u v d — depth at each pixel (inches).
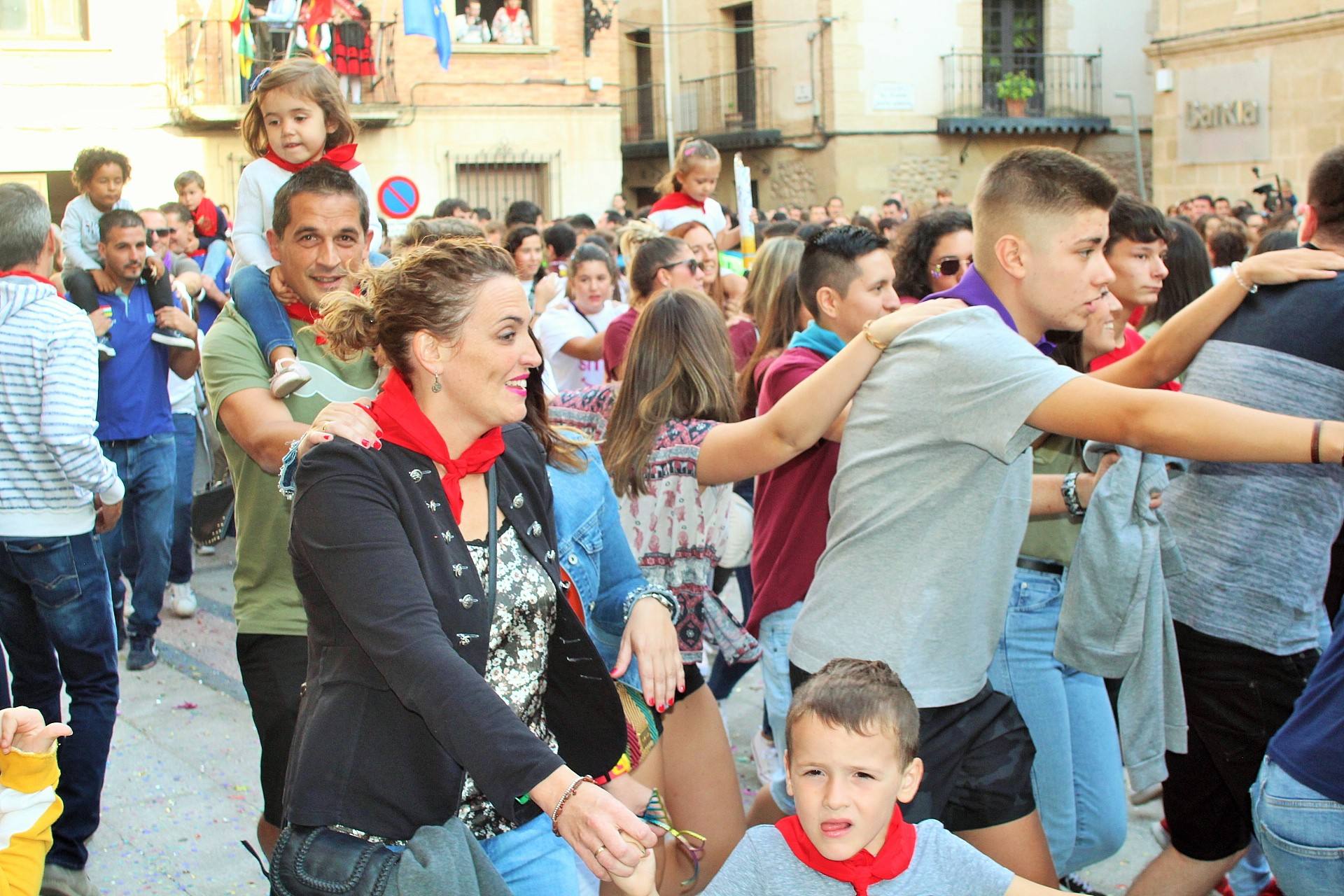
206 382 126.1
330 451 84.0
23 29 614.9
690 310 131.3
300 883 82.1
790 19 847.7
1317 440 87.4
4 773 99.3
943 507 106.8
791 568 138.9
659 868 124.0
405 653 78.9
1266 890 143.6
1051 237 106.2
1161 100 767.1
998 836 111.7
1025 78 871.7
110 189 259.3
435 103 708.0
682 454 128.5
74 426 146.9
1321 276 113.4
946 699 108.9
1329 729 94.7
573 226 463.5
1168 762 126.0
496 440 91.2
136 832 170.1
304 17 654.5
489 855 93.7
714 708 137.4
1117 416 94.0
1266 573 118.9
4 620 154.7
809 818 93.6
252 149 171.3
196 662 237.1
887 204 565.9
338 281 127.5
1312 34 675.4
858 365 110.6
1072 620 119.0
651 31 965.2
